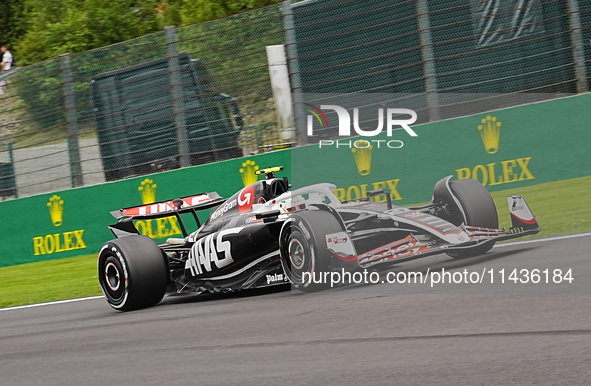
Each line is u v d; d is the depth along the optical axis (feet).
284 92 54.70
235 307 31.01
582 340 18.56
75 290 47.24
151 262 34.91
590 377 16.03
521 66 51.98
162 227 56.24
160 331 28.30
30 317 38.75
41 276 54.13
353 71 53.52
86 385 21.54
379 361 19.49
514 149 49.78
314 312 26.58
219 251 34.30
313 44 54.19
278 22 55.47
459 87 52.11
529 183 49.62
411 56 52.60
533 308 22.21
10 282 54.19
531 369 17.10
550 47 51.75
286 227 30.78
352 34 53.57
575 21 51.29
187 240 37.19
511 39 52.11
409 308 24.80
